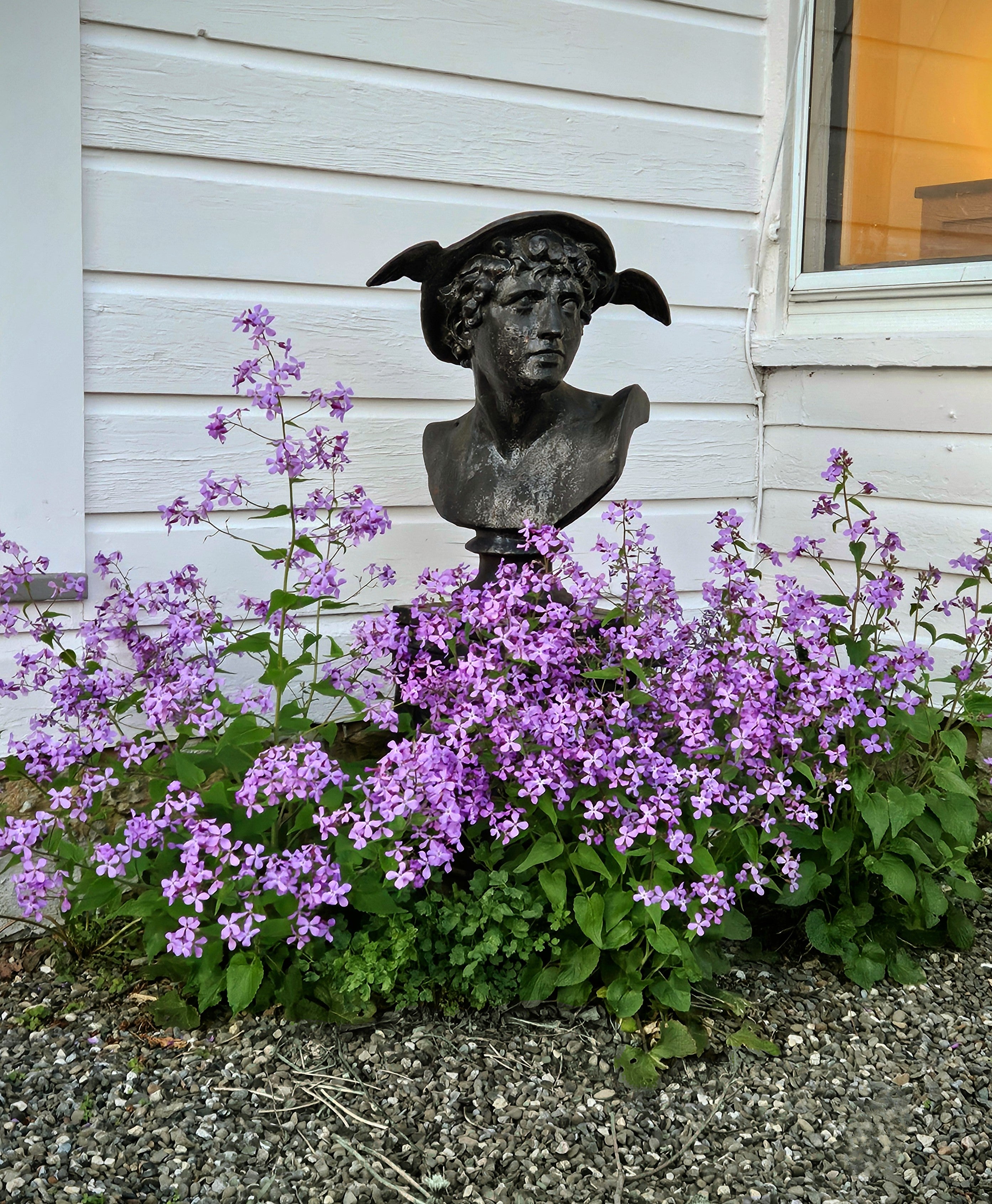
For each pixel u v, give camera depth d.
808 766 2.38
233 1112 2.06
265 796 2.13
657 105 3.42
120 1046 2.25
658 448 3.56
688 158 3.49
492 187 3.21
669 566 3.63
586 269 2.49
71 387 2.73
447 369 3.22
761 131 3.60
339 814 2.06
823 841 2.48
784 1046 2.32
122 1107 2.07
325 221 3.01
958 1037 2.38
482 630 2.38
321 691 2.37
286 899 2.19
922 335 3.26
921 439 3.33
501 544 2.65
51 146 2.63
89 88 2.70
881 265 3.52
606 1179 1.92
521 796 2.27
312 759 2.03
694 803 2.13
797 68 3.53
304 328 3.03
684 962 2.25
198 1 2.78
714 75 3.48
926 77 3.39
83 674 2.45
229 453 2.98
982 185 3.28
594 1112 2.09
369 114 3.02
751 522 3.78
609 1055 2.24
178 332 2.88
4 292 2.62
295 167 2.95
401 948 2.24
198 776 2.24
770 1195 1.91
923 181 3.44
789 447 3.67
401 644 2.40
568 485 2.58
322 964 2.29
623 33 3.32
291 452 2.38
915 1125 2.11
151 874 2.35
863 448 3.47
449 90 3.11
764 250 3.64
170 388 2.88
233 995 2.11
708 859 2.18
